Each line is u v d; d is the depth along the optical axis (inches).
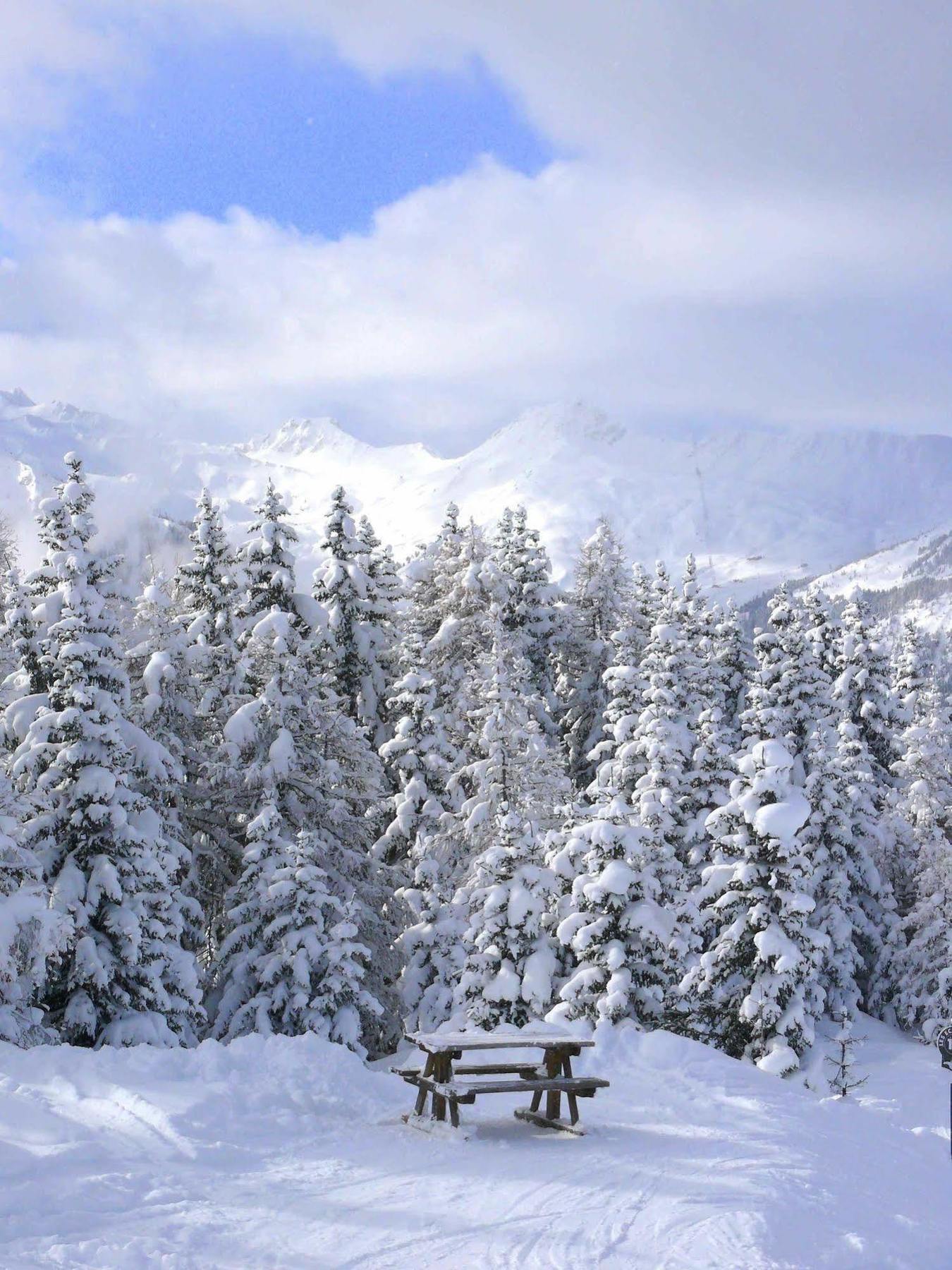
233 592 1476.4
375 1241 298.0
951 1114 776.9
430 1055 447.5
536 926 1085.8
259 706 1299.2
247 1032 1127.0
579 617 2204.7
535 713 1872.5
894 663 2124.8
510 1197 337.7
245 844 1425.9
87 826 1014.4
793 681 1823.3
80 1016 970.1
